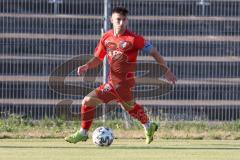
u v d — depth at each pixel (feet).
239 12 209.77
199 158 78.33
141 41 93.35
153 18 213.66
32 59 205.98
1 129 130.00
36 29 208.13
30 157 77.51
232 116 202.18
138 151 85.66
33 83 201.16
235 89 204.33
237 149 90.43
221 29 210.59
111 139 92.48
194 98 201.87
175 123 145.69
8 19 208.13
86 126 94.99
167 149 89.20
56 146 92.99
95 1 210.79
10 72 202.69
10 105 199.62
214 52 207.92
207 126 144.25
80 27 209.46
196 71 206.18
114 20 93.09
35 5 208.74
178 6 211.00
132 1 213.87
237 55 207.72
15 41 206.49
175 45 210.79
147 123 97.30
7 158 76.33
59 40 208.23
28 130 129.08
